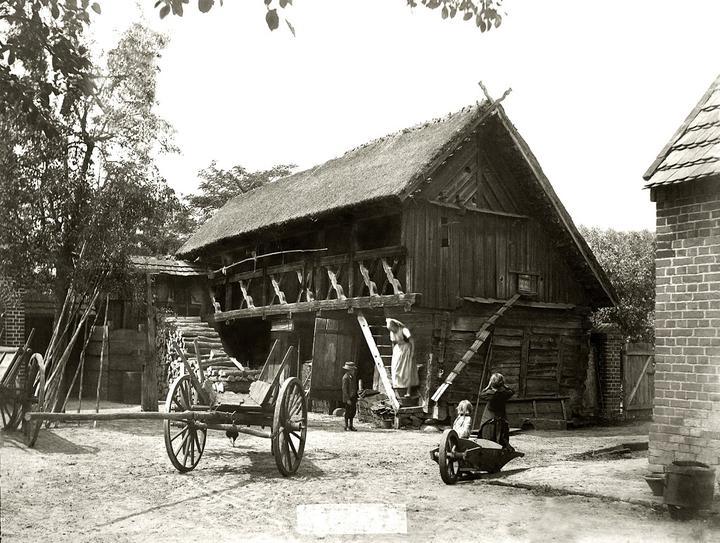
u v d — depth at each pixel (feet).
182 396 32.96
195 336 72.95
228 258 81.66
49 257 49.83
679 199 29.50
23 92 26.81
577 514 24.44
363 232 67.26
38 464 33.32
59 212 49.80
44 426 44.88
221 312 81.15
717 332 27.91
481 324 61.11
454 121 61.41
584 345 68.08
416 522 23.32
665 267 29.73
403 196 53.98
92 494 27.43
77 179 49.96
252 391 35.47
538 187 62.75
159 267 81.87
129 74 53.72
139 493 27.73
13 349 47.98
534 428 62.18
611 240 97.50
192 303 85.25
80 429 46.01
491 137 61.57
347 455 39.45
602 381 70.54
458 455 30.42
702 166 28.48
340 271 64.34
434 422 56.39
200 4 21.74
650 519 23.76
